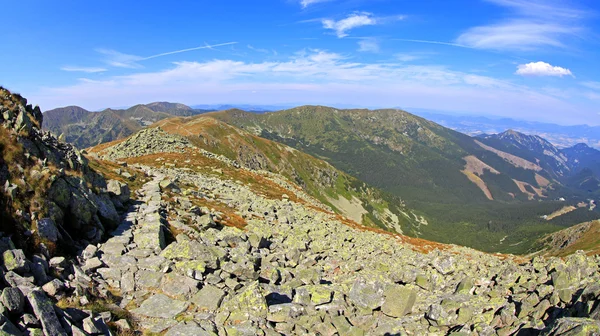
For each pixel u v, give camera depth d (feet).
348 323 59.31
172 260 71.46
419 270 95.40
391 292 66.18
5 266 49.57
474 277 89.86
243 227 128.36
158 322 53.57
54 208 69.26
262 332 53.36
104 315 50.14
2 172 65.00
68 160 91.20
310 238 133.18
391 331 58.59
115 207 101.14
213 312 57.72
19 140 74.02
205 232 98.99
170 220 102.78
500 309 63.31
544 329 45.80
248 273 71.05
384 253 138.10
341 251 123.34
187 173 234.79
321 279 87.66
